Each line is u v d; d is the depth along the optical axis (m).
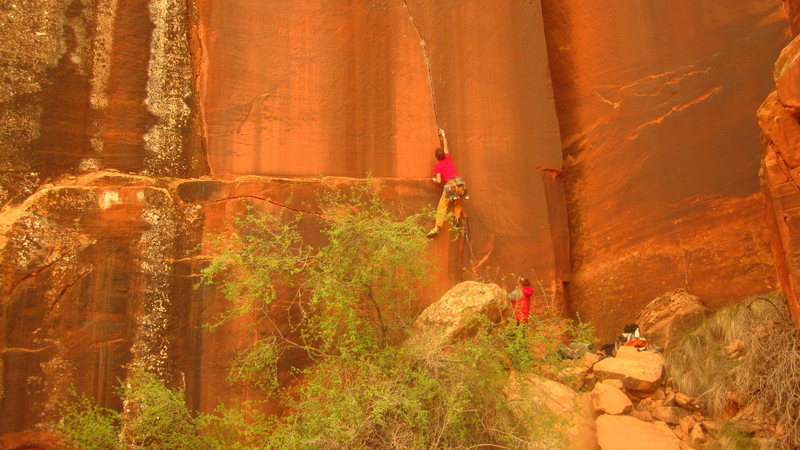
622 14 7.95
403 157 7.05
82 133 5.74
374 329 5.27
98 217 5.39
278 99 6.77
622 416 5.02
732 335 5.52
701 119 7.05
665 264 6.93
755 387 4.92
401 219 6.73
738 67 6.89
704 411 5.10
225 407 5.29
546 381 5.28
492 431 4.54
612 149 7.68
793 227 4.82
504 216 7.09
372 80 7.18
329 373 4.85
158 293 5.41
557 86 8.30
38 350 4.89
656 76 7.52
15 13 5.64
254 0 6.95
